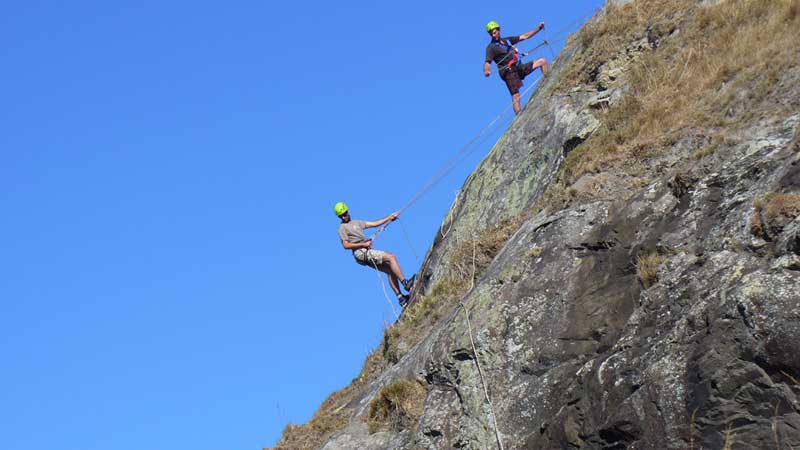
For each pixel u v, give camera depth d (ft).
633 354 36.50
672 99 50.75
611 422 35.37
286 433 55.98
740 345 32.89
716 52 52.08
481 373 42.47
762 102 44.73
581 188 46.42
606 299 40.45
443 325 47.67
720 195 39.42
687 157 44.73
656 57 55.83
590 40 63.72
